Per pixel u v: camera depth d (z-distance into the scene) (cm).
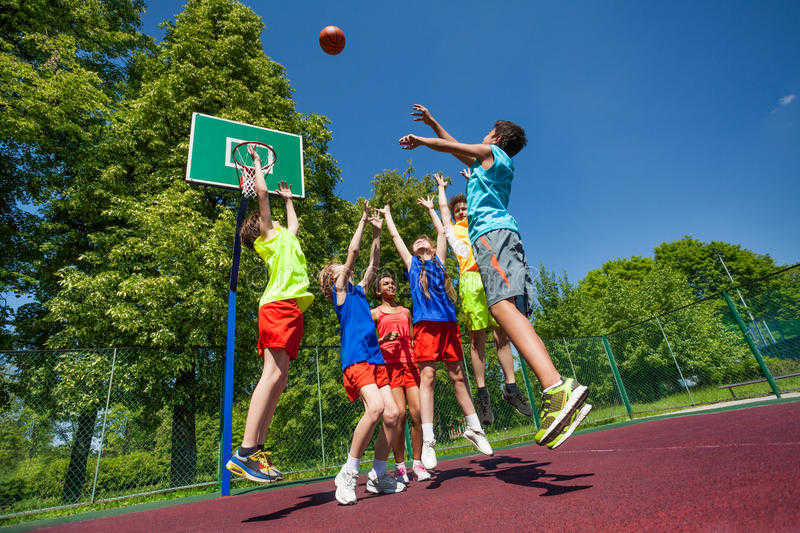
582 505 110
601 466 193
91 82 976
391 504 184
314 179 1250
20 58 960
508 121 207
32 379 539
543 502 125
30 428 521
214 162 523
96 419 557
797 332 755
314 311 1155
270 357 215
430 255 297
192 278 845
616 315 1875
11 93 833
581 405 132
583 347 998
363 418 213
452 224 339
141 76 1160
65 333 787
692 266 3272
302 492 343
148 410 623
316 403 659
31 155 892
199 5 1184
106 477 530
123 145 931
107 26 1120
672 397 955
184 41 1069
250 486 568
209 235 881
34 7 977
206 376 671
